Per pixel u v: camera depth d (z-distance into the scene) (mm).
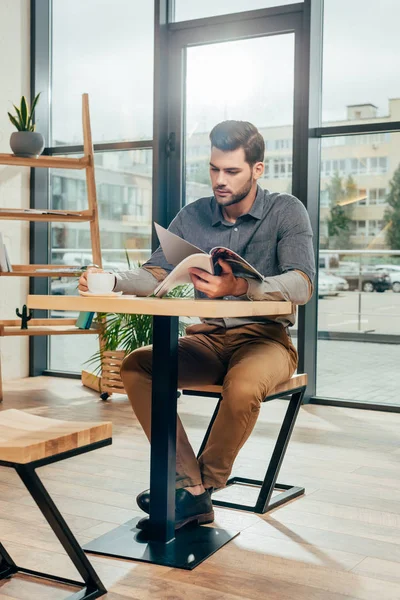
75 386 4473
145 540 1894
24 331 3951
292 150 4039
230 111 4238
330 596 1608
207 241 2219
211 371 2102
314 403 4020
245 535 1988
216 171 2107
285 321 2145
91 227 4262
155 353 1811
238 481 2523
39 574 1698
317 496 2367
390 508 2254
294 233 2098
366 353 3957
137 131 4504
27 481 1370
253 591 1629
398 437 3246
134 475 2580
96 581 1594
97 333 4117
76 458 2805
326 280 4023
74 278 4789
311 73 3893
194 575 1709
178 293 4082
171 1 4355
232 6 4180
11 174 4641
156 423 1839
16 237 4703
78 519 2109
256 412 1896
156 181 4355
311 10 3857
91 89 4656
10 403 3914
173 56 4348
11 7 4578
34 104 4289
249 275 1780
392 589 1653
